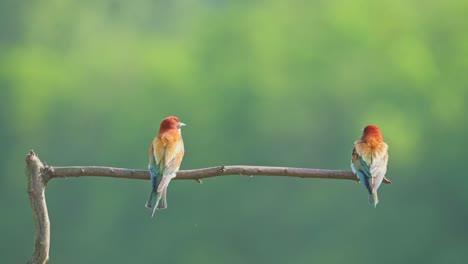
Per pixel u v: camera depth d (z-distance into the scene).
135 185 52.53
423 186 50.88
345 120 54.47
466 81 55.34
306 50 56.84
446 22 58.50
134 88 60.59
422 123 53.34
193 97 55.94
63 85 60.19
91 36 68.56
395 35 58.19
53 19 68.06
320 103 54.94
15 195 57.59
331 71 56.09
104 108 60.00
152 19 75.06
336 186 50.16
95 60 63.50
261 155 53.81
